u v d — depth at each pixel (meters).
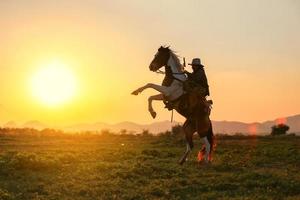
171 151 29.09
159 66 19.78
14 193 14.29
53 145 34.69
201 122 19.59
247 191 14.55
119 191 14.65
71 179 16.48
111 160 22.27
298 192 14.52
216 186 15.27
